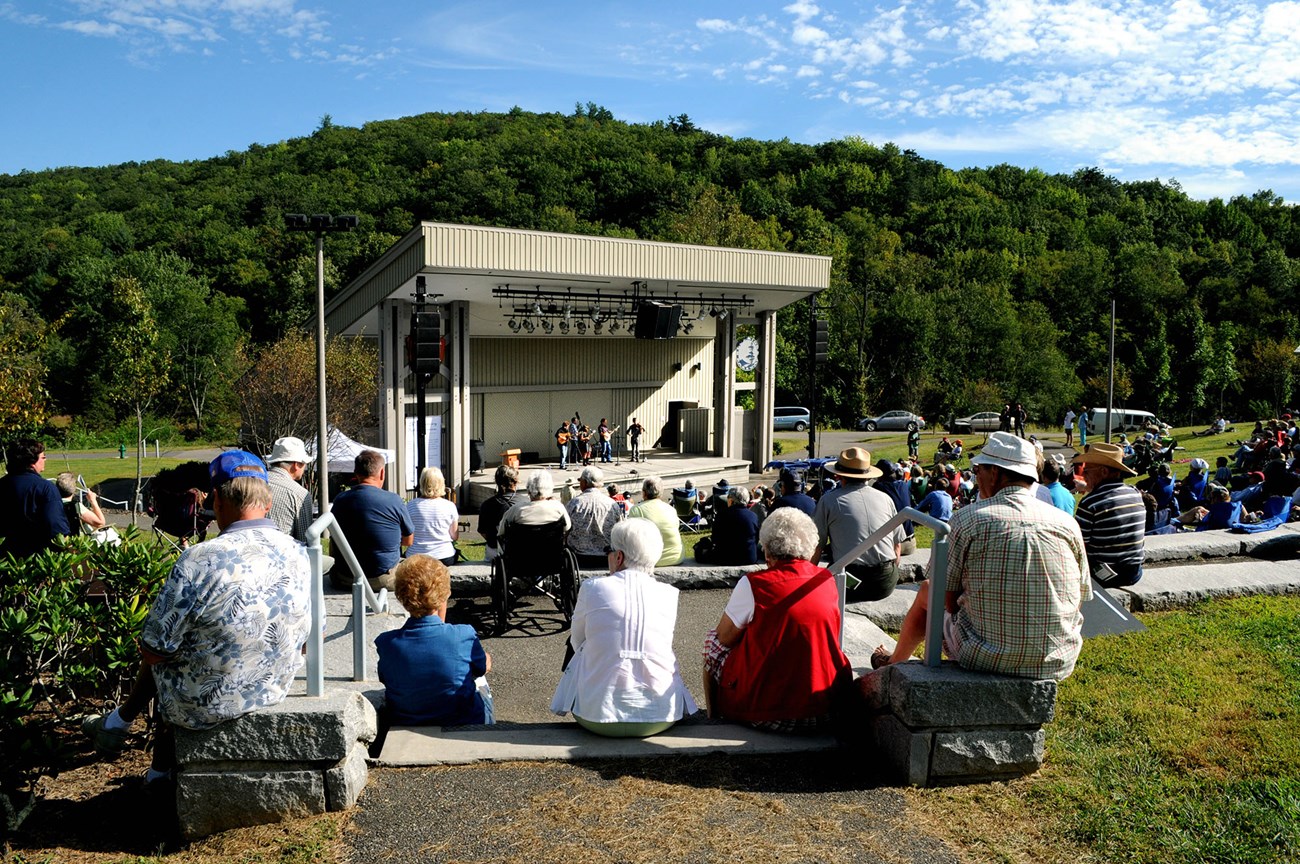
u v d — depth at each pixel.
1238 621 6.48
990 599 3.47
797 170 111.88
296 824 3.22
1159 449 24.11
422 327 15.57
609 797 3.41
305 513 5.97
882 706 3.77
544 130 123.75
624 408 29.66
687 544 14.16
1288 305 84.88
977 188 109.44
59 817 3.51
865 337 65.62
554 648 6.46
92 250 76.50
